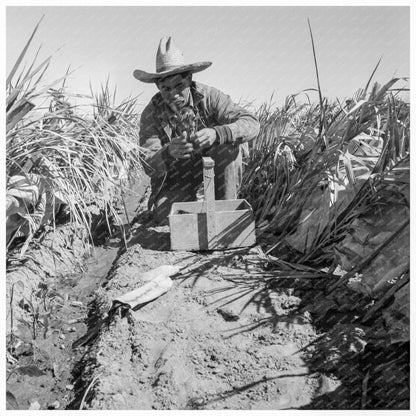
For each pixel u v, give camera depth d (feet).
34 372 7.91
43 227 11.89
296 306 9.21
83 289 10.63
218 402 7.04
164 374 7.55
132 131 15.65
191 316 9.09
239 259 11.06
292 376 7.48
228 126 11.88
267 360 7.85
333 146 10.98
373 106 10.73
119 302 9.20
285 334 8.44
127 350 8.17
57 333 9.04
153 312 9.29
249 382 7.42
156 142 12.85
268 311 9.11
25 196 9.96
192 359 7.96
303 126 14.85
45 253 11.03
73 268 11.43
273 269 10.55
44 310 9.61
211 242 11.52
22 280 9.84
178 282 10.27
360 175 10.62
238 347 8.21
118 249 12.52
